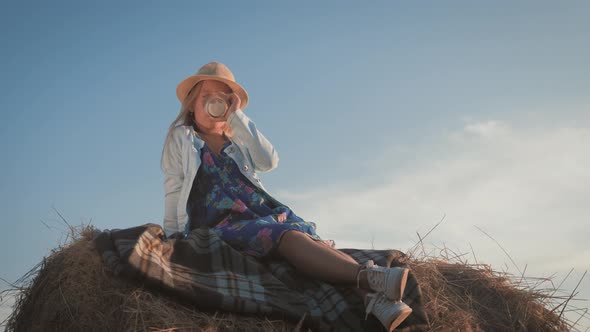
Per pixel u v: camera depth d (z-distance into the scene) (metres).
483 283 4.46
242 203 4.30
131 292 3.40
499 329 4.23
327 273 3.78
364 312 3.72
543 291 4.47
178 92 4.79
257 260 4.01
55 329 3.48
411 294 3.84
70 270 3.56
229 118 4.47
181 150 4.54
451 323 3.98
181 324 3.29
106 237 3.60
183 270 3.58
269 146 4.52
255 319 3.51
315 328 3.58
